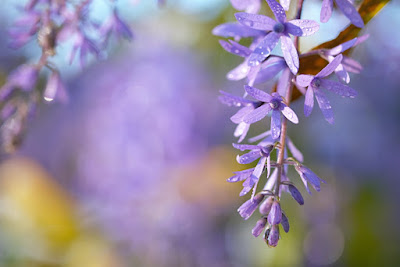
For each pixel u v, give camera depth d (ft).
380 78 3.32
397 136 3.67
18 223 3.94
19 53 4.15
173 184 4.25
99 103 4.73
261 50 1.60
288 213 3.73
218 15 3.40
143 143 4.40
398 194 3.73
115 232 4.19
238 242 3.94
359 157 3.73
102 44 2.08
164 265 4.02
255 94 1.58
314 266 3.67
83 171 4.76
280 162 1.61
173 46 4.15
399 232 3.67
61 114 5.22
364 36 1.64
